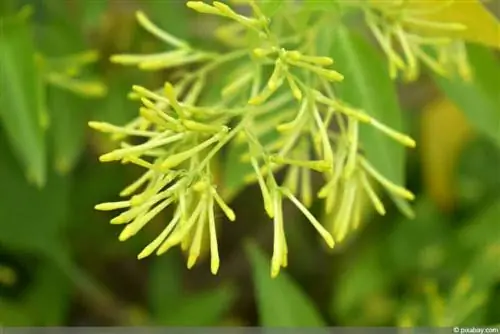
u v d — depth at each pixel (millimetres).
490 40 546
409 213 551
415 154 690
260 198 728
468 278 617
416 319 655
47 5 627
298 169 572
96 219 684
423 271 678
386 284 680
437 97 674
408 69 574
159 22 646
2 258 670
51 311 666
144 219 489
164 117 497
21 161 637
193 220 491
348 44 550
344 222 537
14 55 571
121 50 647
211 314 662
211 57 549
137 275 717
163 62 545
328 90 536
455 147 664
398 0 542
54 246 649
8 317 655
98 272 704
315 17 562
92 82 623
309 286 715
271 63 532
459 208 682
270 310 587
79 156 667
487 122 575
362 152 559
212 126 499
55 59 606
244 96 540
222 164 617
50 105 623
